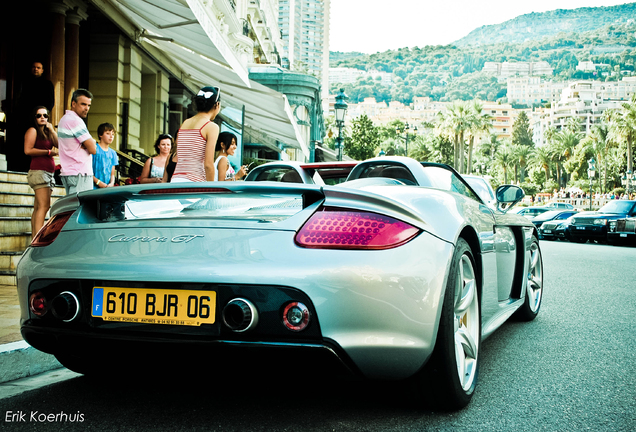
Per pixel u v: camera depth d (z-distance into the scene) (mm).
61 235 2287
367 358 1936
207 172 3928
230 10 16062
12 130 8555
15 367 2795
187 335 1974
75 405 2359
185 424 2135
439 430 2107
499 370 3025
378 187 2371
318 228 1997
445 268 2102
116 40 10453
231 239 2014
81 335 2080
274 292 1902
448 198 2531
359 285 1896
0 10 8672
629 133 64438
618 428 2193
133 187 2230
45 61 8820
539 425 2205
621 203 18984
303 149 17609
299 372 1956
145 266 2020
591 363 3189
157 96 12500
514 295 4004
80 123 4930
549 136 106312
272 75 21531
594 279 7539
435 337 2057
